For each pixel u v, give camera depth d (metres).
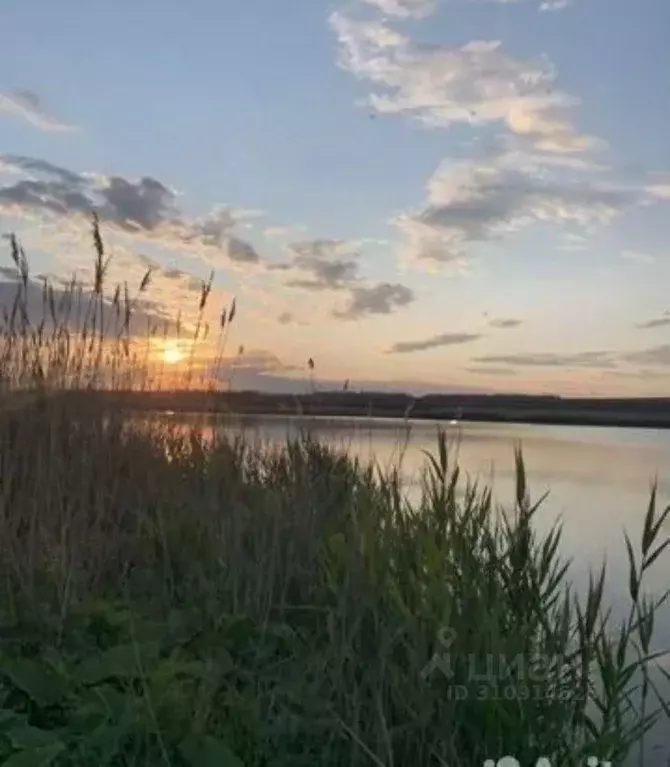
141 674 2.76
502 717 2.90
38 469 4.45
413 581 3.28
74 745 2.58
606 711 3.02
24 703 2.85
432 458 3.80
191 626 3.59
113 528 4.73
